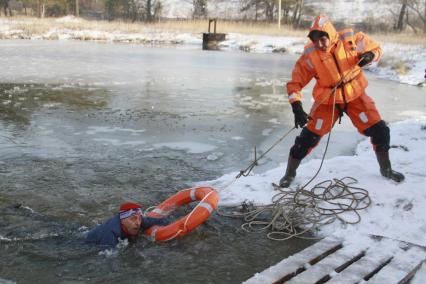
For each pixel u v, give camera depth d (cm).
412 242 443
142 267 406
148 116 1027
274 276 380
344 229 467
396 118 1089
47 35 3631
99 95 1258
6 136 827
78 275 392
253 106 1178
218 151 782
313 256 414
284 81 1661
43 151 748
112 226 441
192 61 2245
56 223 489
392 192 528
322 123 537
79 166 680
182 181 632
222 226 487
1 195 562
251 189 568
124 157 732
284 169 632
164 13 5934
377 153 556
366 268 395
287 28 4347
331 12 5378
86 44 3152
